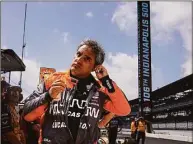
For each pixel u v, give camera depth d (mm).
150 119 48125
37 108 2105
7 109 3613
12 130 3580
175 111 41625
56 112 2062
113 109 2240
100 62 2168
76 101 2086
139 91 48625
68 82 2107
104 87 2160
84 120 2072
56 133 2047
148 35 49781
